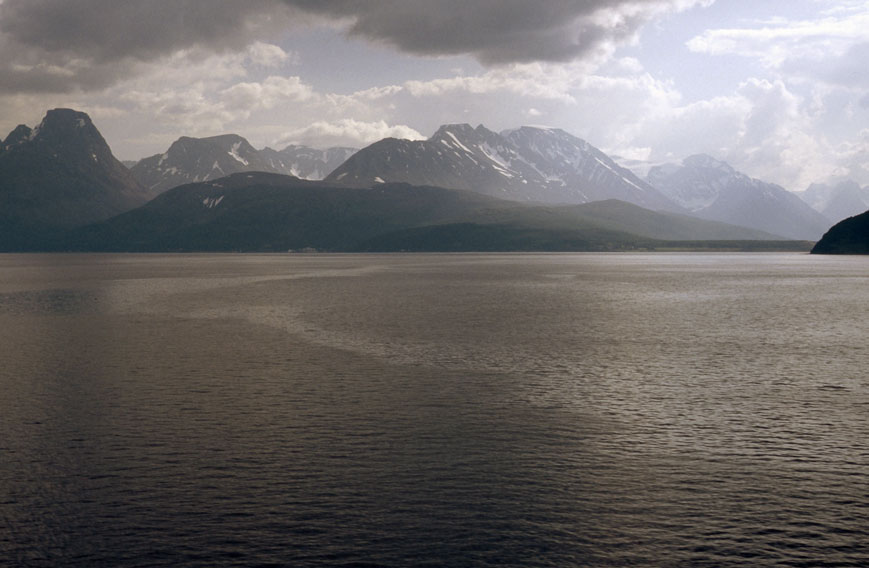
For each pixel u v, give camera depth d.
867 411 36.41
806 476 26.73
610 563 20.17
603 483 26.05
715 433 32.31
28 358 53.34
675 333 69.00
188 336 66.75
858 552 20.81
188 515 23.14
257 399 39.19
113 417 35.03
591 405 37.84
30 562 20.05
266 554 20.61
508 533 21.97
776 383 43.84
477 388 42.28
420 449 29.97
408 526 22.42
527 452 29.59
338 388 42.25
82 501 24.19
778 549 21.00
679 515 23.28
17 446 30.11
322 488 25.47
